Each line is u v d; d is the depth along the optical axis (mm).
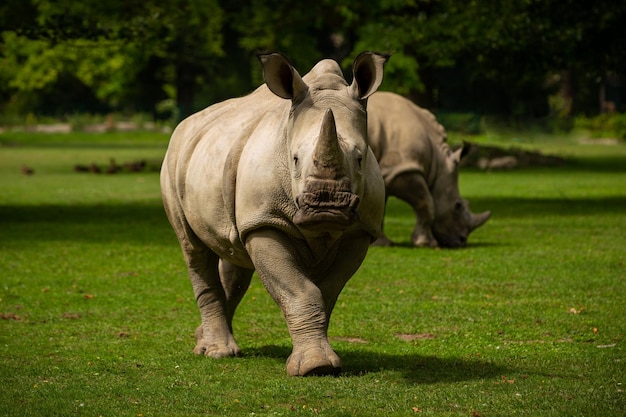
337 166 21625
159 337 30969
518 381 24516
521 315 34062
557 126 162375
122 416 21594
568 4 75750
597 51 78438
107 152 155125
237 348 28141
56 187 91938
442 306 35875
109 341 30344
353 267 25016
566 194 85312
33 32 69125
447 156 53031
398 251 50688
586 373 25484
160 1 77438
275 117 25000
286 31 107000
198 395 23266
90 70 147500
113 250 51125
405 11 99125
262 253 24281
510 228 60688
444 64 88562
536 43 78250
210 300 28516
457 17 82062
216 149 26328
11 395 23312
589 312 34531
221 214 25953
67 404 22516
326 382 23984
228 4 105688
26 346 29484
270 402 22562
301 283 24344
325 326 24594
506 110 172000
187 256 28484
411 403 22281
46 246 52406
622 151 152375
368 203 24297
